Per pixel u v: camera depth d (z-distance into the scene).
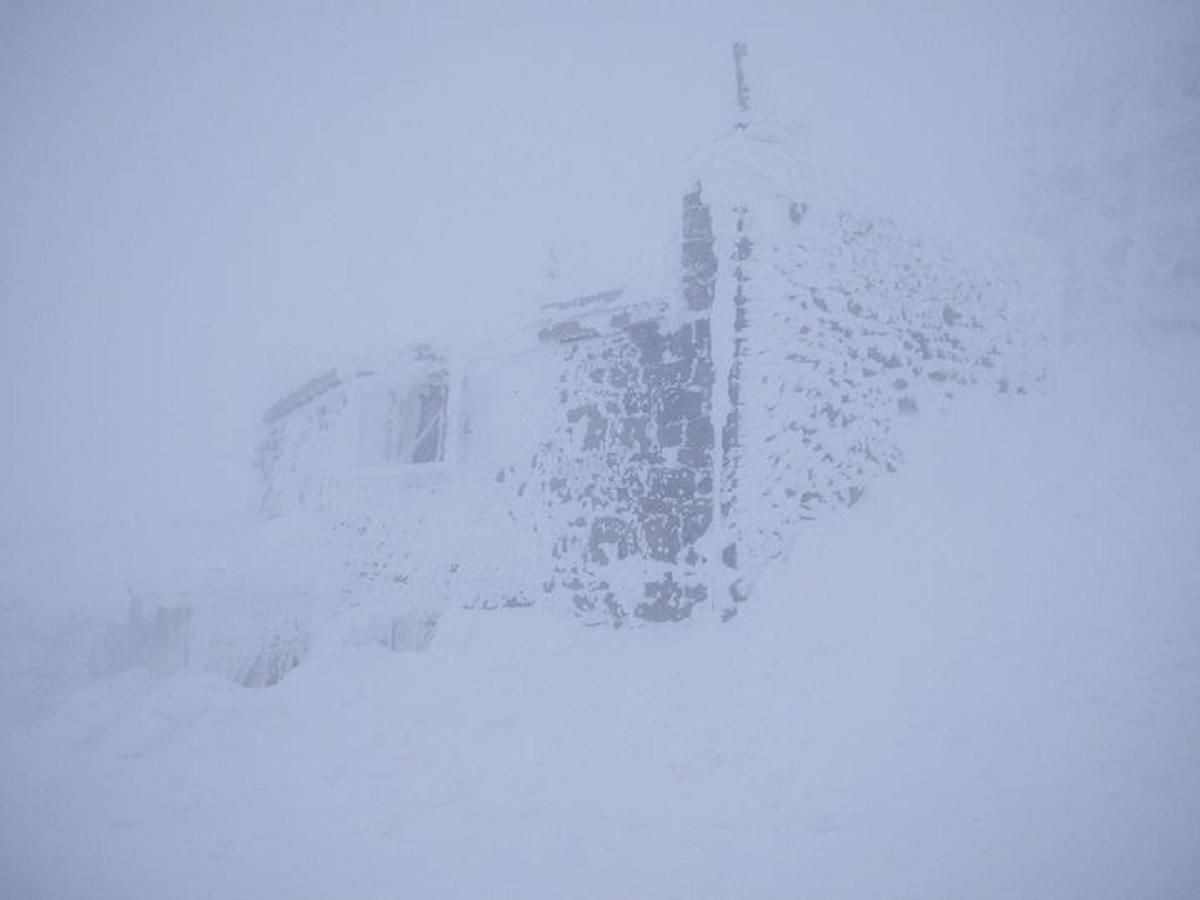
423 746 5.65
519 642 7.68
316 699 6.88
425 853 4.11
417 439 10.53
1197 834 3.38
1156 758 3.92
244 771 5.41
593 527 8.09
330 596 10.59
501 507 9.13
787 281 7.25
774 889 3.46
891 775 4.23
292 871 4.02
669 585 7.20
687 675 6.09
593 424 8.30
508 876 3.81
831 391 7.44
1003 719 4.48
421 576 9.81
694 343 7.36
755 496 6.89
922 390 8.28
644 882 3.64
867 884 3.41
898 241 8.36
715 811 4.24
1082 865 3.31
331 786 5.09
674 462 7.39
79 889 3.94
